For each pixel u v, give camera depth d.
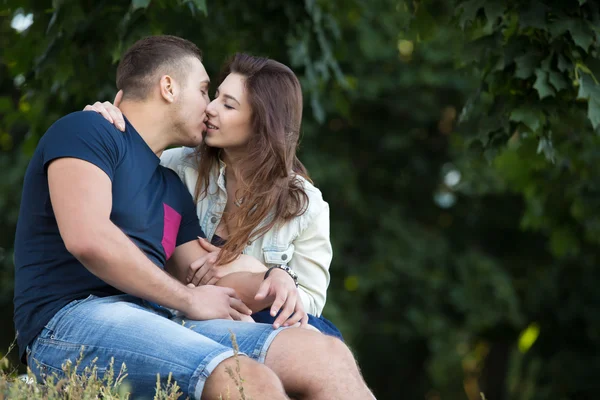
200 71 4.96
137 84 4.79
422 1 7.63
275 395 3.73
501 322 18.66
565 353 18.91
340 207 17.66
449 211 19.31
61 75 7.45
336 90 9.86
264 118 5.08
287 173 5.14
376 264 16.94
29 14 7.81
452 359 18.81
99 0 7.38
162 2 6.96
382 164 18.61
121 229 4.50
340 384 4.02
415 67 17.09
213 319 4.53
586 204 11.66
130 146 4.63
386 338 18.72
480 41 6.79
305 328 4.27
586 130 8.94
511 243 19.41
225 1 8.83
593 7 6.50
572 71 6.42
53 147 4.34
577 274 18.20
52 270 4.36
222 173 5.25
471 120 7.19
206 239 5.12
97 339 4.10
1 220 14.61
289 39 8.47
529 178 11.81
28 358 4.38
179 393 3.71
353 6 9.81
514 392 20.08
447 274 17.50
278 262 5.09
